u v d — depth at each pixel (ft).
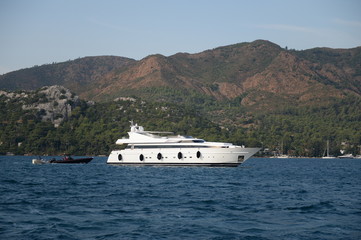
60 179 248.52
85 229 110.11
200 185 210.79
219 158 315.17
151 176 264.52
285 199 162.40
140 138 342.23
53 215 126.82
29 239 100.68
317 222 119.65
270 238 102.94
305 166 497.87
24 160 622.13
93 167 376.89
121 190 188.34
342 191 195.62
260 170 350.43
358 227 113.80
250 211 135.44
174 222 118.01
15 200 154.81
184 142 325.42
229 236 104.17
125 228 111.24
